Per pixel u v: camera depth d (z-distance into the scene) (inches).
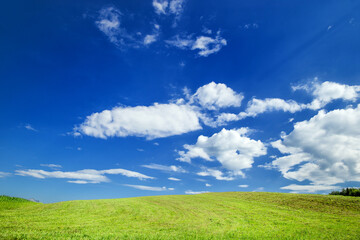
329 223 1107.9
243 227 1067.3
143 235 852.6
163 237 831.7
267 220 1230.9
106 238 774.5
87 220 1218.6
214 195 2640.3
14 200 1973.4
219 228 1049.5
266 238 843.4
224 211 1568.7
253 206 1737.2
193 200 2241.6
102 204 1867.6
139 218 1327.5
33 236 745.0
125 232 917.8
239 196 2390.5
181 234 903.1
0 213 1341.0
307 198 1856.5
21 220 1133.1
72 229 951.6
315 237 853.8
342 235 876.6
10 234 756.0
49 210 1542.8
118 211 1552.7
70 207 1681.8
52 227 983.0
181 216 1406.3
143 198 2452.0
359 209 1379.2
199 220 1273.4
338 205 1520.7
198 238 832.3
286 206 1658.5
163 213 1512.1
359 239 822.5
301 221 1176.8
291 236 872.9
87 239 750.5
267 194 2326.5
